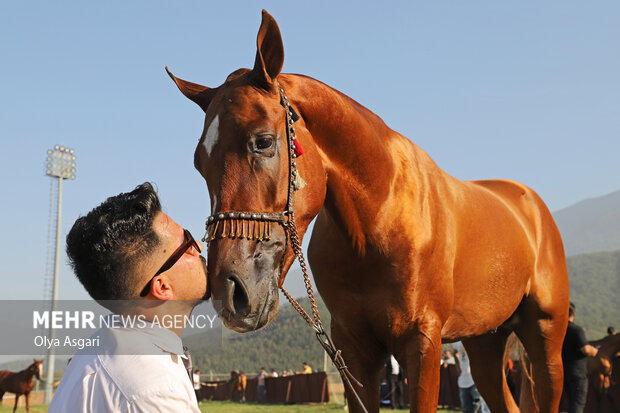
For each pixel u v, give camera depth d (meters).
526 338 4.10
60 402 1.20
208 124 2.30
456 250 3.22
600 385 8.89
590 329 99.06
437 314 2.99
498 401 4.31
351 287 2.96
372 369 3.13
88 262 1.21
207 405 20.27
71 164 34.06
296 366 47.94
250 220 2.15
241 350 52.12
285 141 2.33
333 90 2.79
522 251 3.78
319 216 3.13
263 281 2.14
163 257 1.26
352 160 2.73
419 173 3.10
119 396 1.14
